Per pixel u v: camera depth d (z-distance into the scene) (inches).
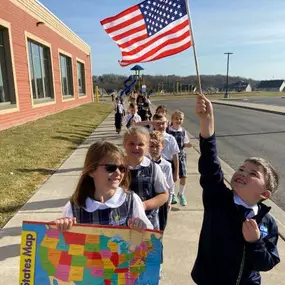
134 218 75.8
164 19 148.6
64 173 276.7
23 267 76.1
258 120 735.7
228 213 72.4
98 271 76.2
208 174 76.4
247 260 70.0
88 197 79.2
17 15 564.7
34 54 700.0
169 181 133.0
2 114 482.6
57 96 860.0
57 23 878.4
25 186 237.1
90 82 1497.3
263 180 69.7
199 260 76.9
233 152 372.2
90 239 75.3
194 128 607.8
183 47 149.8
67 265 75.9
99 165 77.7
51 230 75.0
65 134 488.4
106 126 636.7
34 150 357.4
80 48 1251.2
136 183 105.1
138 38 153.3
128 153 105.3
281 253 141.7
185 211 189.5
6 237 156.7
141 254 75.9
